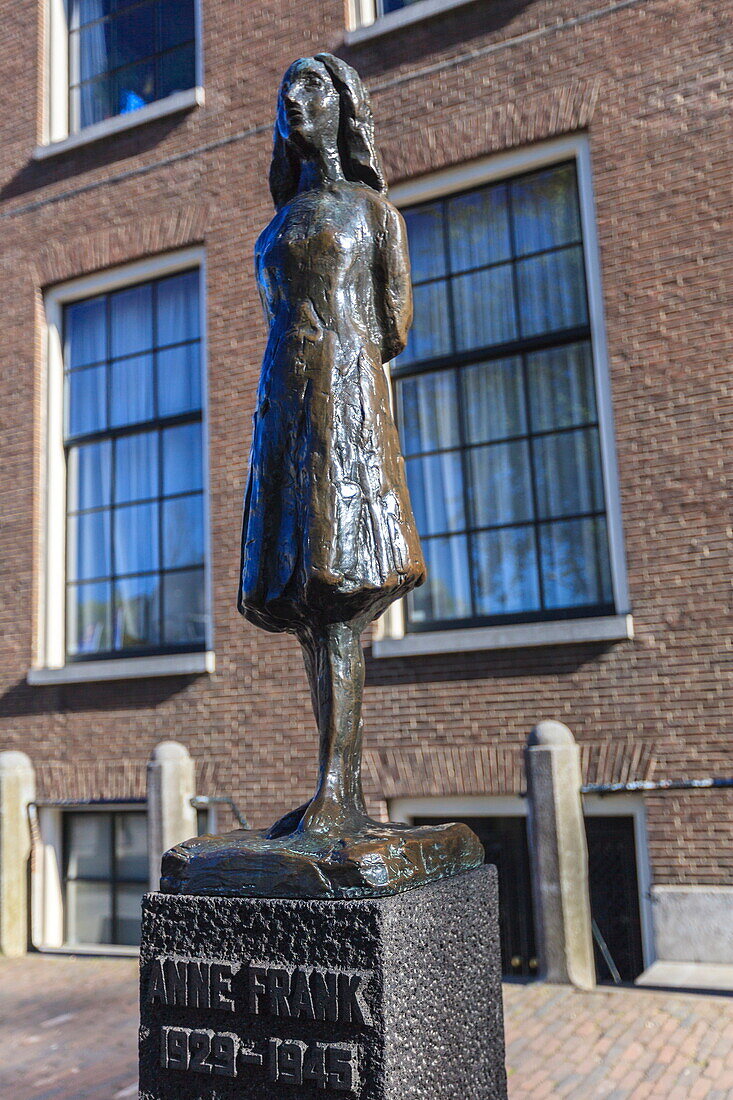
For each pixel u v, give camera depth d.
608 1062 4.46
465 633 7.09
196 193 8.91
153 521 9.12
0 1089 4.52
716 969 6.00
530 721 6.88
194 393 9.05
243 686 8.06
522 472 7.59
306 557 2.41
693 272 6.83
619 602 6.83
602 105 7.23
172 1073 2.28
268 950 2.21
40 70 9.98
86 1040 5.21
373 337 2.64
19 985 6.41
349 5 8.39
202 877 2.34
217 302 8.66
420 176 7.92
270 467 2.54
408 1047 2.14
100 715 8.64
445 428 7.89
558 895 5.71
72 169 9.61
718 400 6.66
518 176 7.76
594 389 7.39
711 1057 4.47
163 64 9.62
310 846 2.27
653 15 7.14
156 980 2.32
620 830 6.84
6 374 9.66
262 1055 2.18
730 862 6.22
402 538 2.52
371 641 7.49
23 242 9.77
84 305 9.72
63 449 9.59
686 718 6.46
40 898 8.57
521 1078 4.29
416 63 7.96
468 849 2.60
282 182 2.92
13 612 9.26
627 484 6.86
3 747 9.05
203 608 8.78
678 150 6.96
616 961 6.70
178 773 6.90
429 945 2.27
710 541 6.56
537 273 7.64
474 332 7.82
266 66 8.71
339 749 2.47
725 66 6.89
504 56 7.62
